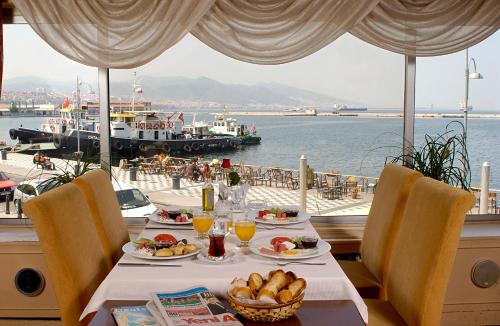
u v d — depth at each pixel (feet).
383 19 10.51
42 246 6.20
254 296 4.91
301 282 5.00
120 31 10.27
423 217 6.73
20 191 11.10
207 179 8.67
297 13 10.39
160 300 5.05
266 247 6.78
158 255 6.35
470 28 10.62
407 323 6.78
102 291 5.53
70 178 10.27
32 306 9.89
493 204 11.47
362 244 9.62
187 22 10.21
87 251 6.94
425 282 6.25
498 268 9.99
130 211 11.43
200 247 6.77
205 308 4.87
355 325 4.80
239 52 10.44
